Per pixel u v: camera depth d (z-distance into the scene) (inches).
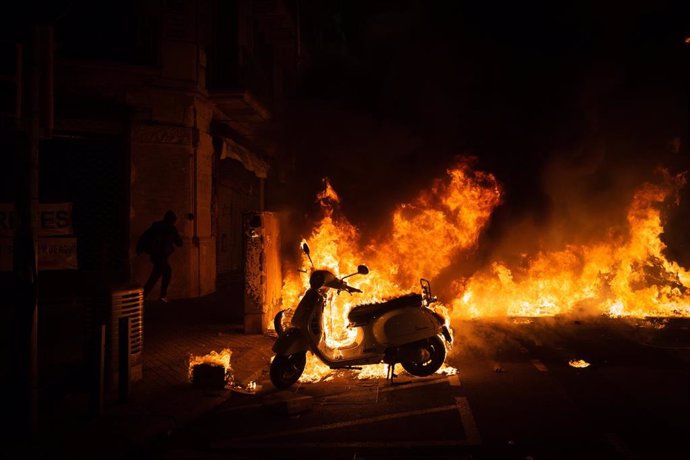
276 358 263.0
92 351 217.2
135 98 542.9
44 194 513.7
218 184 657.6
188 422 218.5
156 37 539.5
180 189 560.4
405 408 232.1
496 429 203.6
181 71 559.8
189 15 564.1
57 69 501.7
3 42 189.5
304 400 229.6
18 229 194.4
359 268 282.7
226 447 193.9
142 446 192.2
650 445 185.9
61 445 185.3
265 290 390.0
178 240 506.9
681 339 362.9
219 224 679.7
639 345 346.3
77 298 499.8
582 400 237.6
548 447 185.2
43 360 301.1
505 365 302.8
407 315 275.0
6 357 291.0
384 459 178.5
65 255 281.6
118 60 508.4
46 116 197.5
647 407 227.0
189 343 355.9
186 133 563.8
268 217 397.7
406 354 271.6
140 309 271.0
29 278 193.5
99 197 529.0
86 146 526.0
